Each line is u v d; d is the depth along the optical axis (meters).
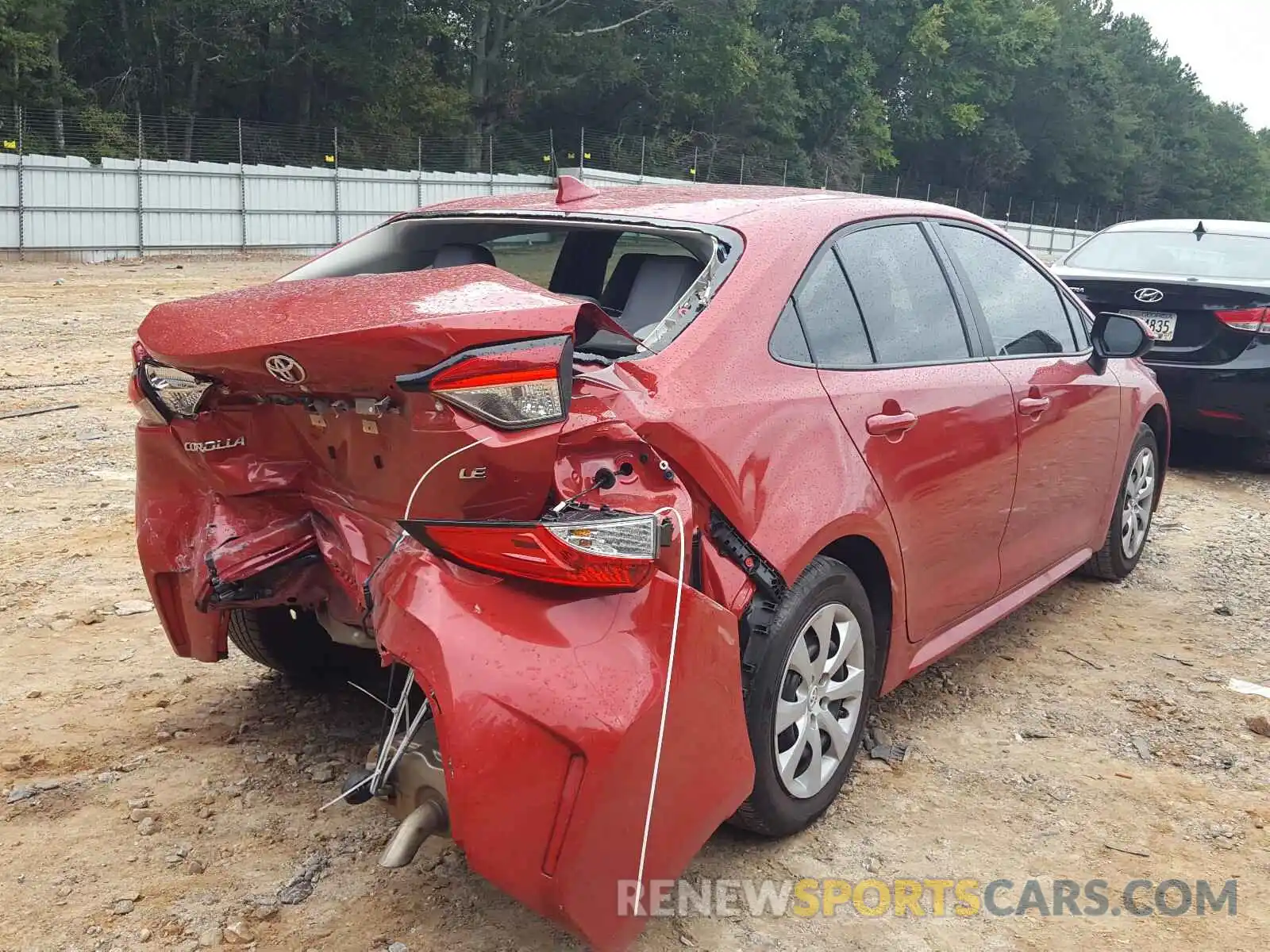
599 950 2.37
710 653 2.55
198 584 3.15
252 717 3.86
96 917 2.79
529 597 2.34
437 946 2.71
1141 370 5.60
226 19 37.84
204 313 2.86
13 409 9.24
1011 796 3.54
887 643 3.51
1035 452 4.26
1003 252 4.48
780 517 2.91
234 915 2.81
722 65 48.03
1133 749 3.89
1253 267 8.12
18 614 4.73
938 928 2.89
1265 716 4.15
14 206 28.41
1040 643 4.84
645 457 2.56
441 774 2.46
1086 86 71.62
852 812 3.40
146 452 3.31
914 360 3.66
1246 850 3.29
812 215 3.47
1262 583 5.70
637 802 2.36
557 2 46.19
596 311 2.55
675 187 3.88
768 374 3.04
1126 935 2.90
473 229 3.62
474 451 2.37
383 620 2.49
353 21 40.78
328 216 34.78
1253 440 8.70
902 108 62.66
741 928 2.85
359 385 2.54
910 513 3.47
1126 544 5.60
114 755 3.58
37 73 34.72
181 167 31.27
